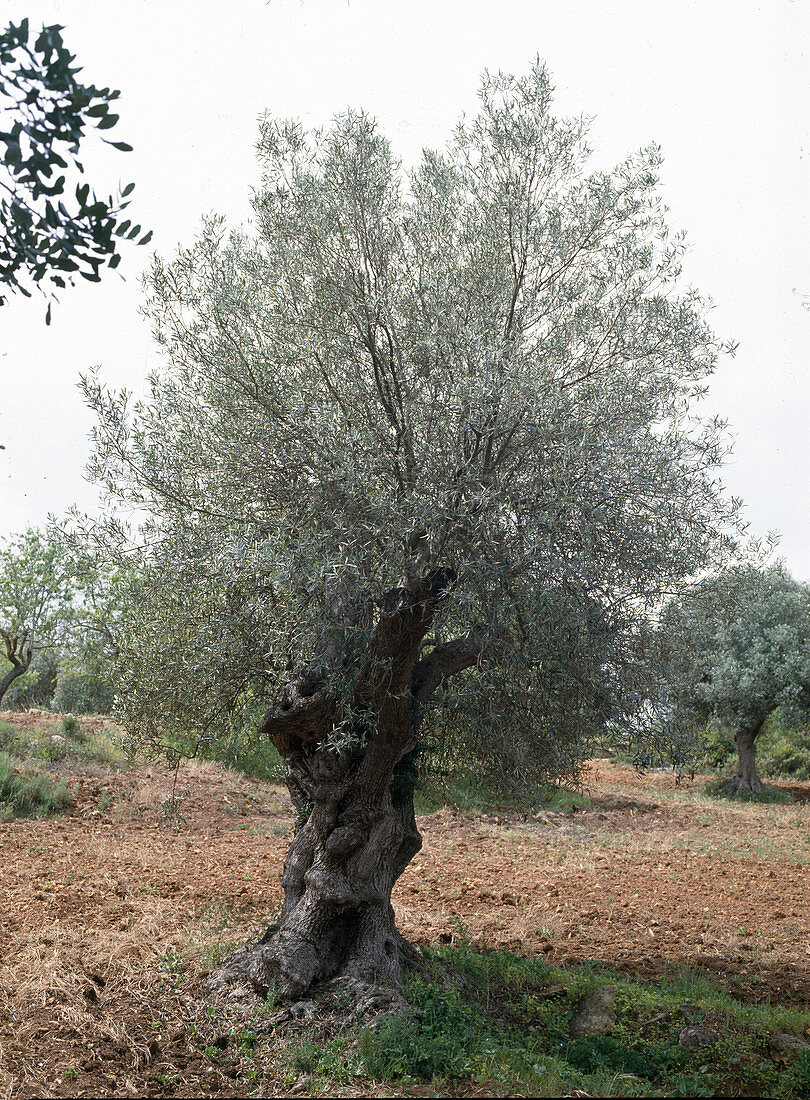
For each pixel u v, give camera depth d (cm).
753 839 1470
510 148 614
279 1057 496
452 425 527
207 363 597
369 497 482
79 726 1723
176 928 748
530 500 500
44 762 1512
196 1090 464
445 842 1318
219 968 616
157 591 596
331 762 580
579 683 552
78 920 768
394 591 512
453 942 760
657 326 586
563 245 618
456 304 569
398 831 601
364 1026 509
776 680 1994
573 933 838
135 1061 494
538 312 606
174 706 620
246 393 577
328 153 614
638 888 1064
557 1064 485
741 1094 477
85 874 959
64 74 256
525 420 495
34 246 283
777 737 2841
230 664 579
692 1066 514
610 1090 459
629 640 535
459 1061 476
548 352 557
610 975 684
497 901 954
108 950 670
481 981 654
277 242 612
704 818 1698
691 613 594
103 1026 534
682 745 576
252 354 571
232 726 651
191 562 549
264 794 1538
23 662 2323
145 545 588
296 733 578
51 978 594
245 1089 466
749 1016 594
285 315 610
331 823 588
